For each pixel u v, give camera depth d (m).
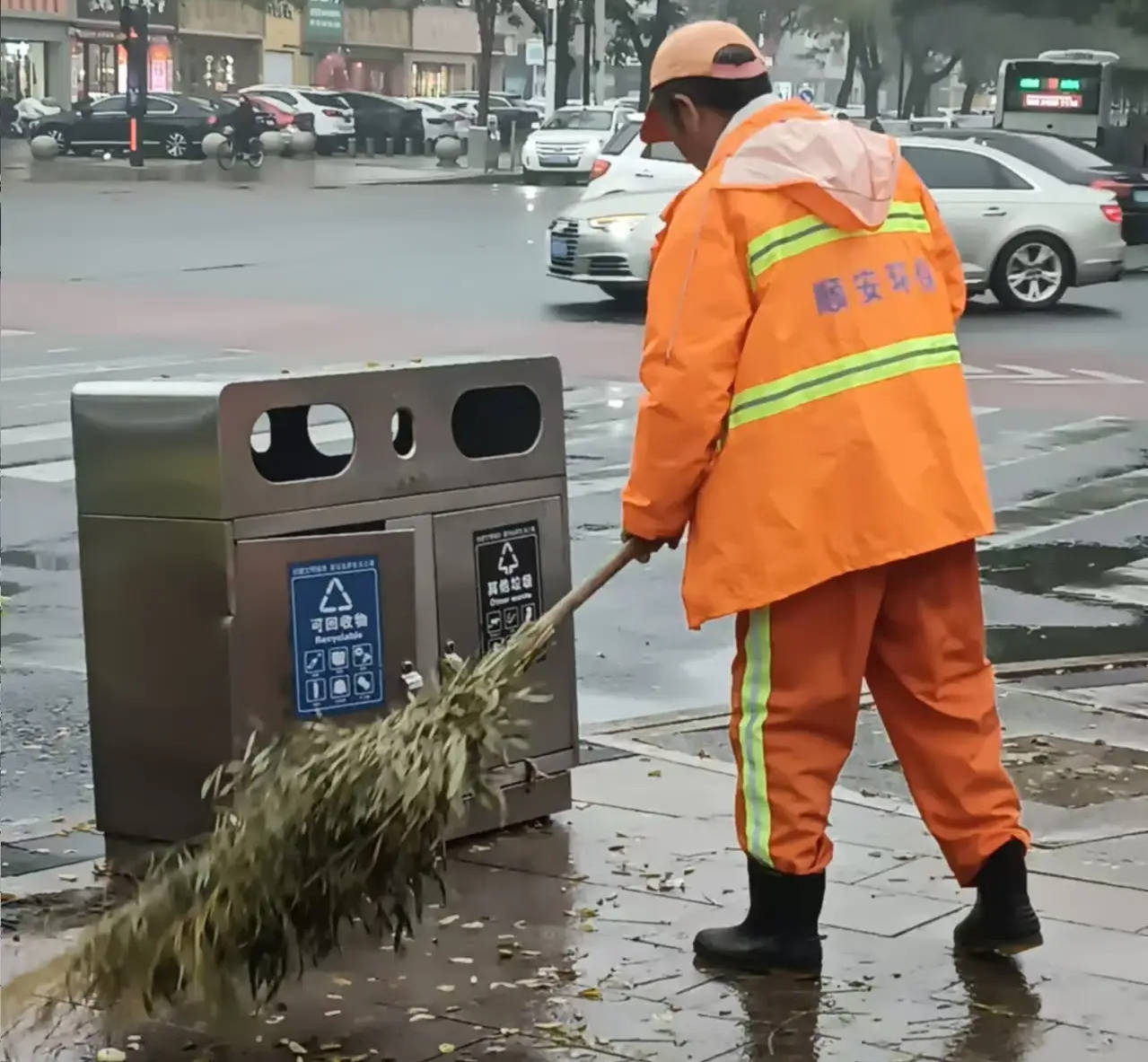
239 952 4.05
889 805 5.80
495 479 5.45
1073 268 21.64
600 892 5.02
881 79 58.00
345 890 4.07
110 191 37.97
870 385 4.29
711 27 4.46
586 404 14.53
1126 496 11.77
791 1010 4.29
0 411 13.70
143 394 4.95
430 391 5.28
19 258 25.44
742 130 4.36
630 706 7.30
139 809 5.17
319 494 5.05
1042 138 23.19
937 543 4.30
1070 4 51.31
